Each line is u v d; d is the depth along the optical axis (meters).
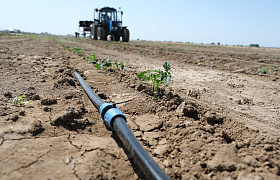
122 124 1.92
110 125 2.06
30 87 3.34
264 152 1.81
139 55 10.25
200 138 2.08
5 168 1.48
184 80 4.87
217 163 1.70
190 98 3.40
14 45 11.75
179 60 8.79
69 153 1.77
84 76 4.48
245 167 1.65
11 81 3.65
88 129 2.23
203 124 2.41
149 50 13.35
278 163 1.68
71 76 4.39
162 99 3.18
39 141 1.87
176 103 2.91
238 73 6.20
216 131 2.24
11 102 2.68
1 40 15.92
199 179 1.62
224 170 1.65
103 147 1.93
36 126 2.05
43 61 6.20
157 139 2.16
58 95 3.13
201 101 3.34
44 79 3.95
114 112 2.08
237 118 2.65
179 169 1.72
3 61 5.64
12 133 1.91
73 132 2.13
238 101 3.37
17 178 1.41
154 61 8.12
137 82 4.12
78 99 3.01
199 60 8.91
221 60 9.16
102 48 13.27
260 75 5.90
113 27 21.30
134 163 1.79
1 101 2.66
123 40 23.69
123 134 1.79
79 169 1.58
